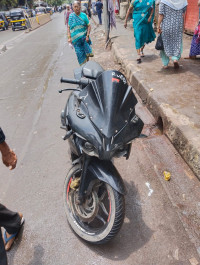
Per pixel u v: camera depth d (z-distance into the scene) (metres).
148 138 3.60
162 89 4.27
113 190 1.90
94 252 2.19
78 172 2.26
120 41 8.57
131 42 8.29
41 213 2.61
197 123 3.20
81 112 1.89
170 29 4.66
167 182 2.81
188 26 7.84
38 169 3.25
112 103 1.77
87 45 5.86
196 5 7.17
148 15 5.52
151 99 4.07
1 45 13.48
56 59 8.87
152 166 3.09
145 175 2.97
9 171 3.27
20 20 23.02
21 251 2.26
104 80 1.89
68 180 2.35
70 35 5.95
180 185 2.74
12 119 4.59
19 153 3.60
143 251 2.16
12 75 7.41
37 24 24.56
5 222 2.15
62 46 11.22
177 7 4.48
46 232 2.41
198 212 2.41
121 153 1.86
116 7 16.14
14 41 15.26
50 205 2.70
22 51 11.29
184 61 5.65
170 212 2.47
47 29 20.36
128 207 2.58
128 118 1.86
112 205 1.93
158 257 2.10
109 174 1.87
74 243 2.28
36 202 2.75
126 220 2.45
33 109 4.90
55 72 7.24
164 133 3.60
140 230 2.34
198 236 2.21
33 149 3.66
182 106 3.64
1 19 26.73
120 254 2.15
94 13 24.36
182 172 2.91
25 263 2.17
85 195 2.07
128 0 14.65
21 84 6.48
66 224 2.47
